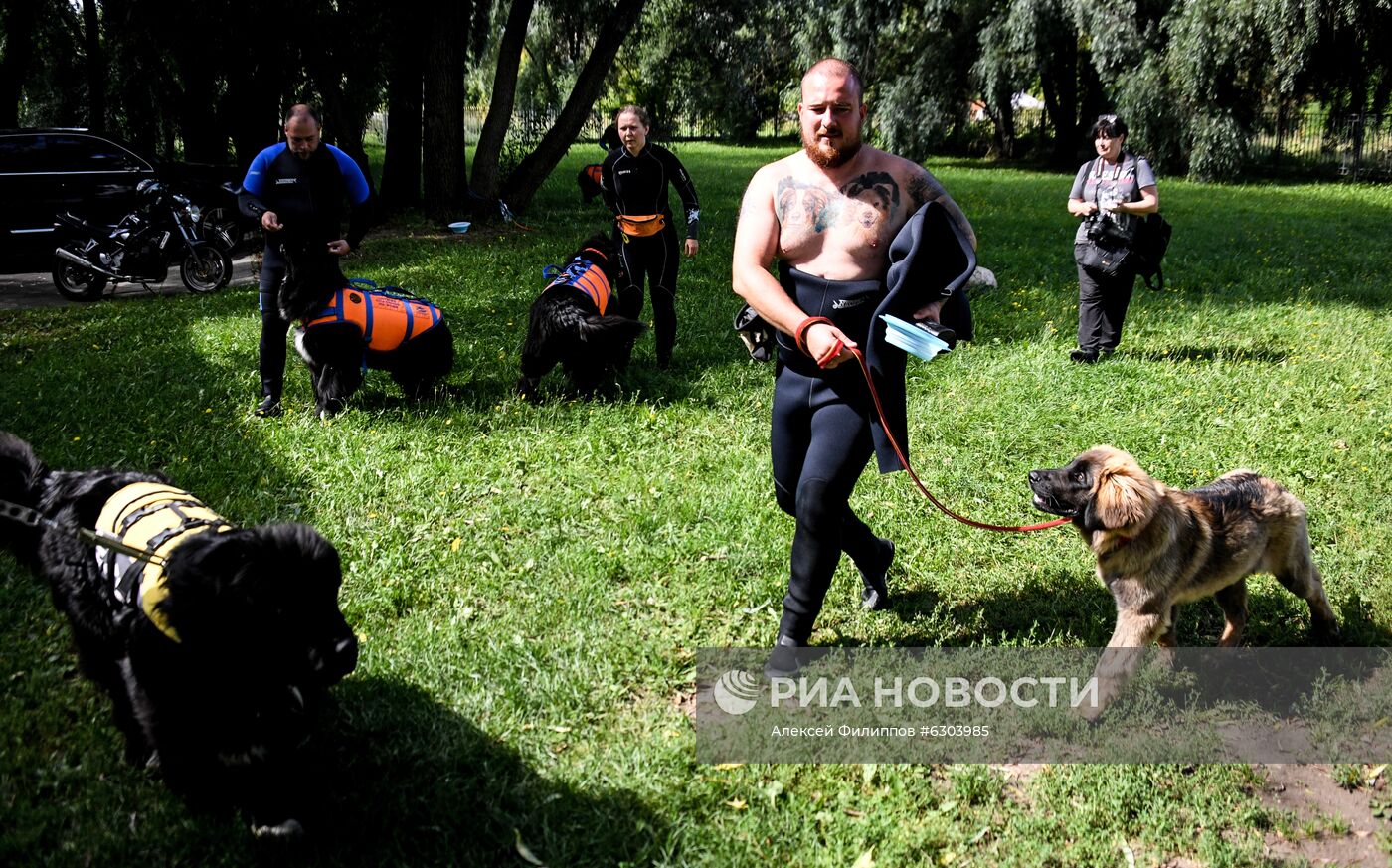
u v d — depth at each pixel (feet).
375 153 108.99
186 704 9.30
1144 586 12.32
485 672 13.01
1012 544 17.03
